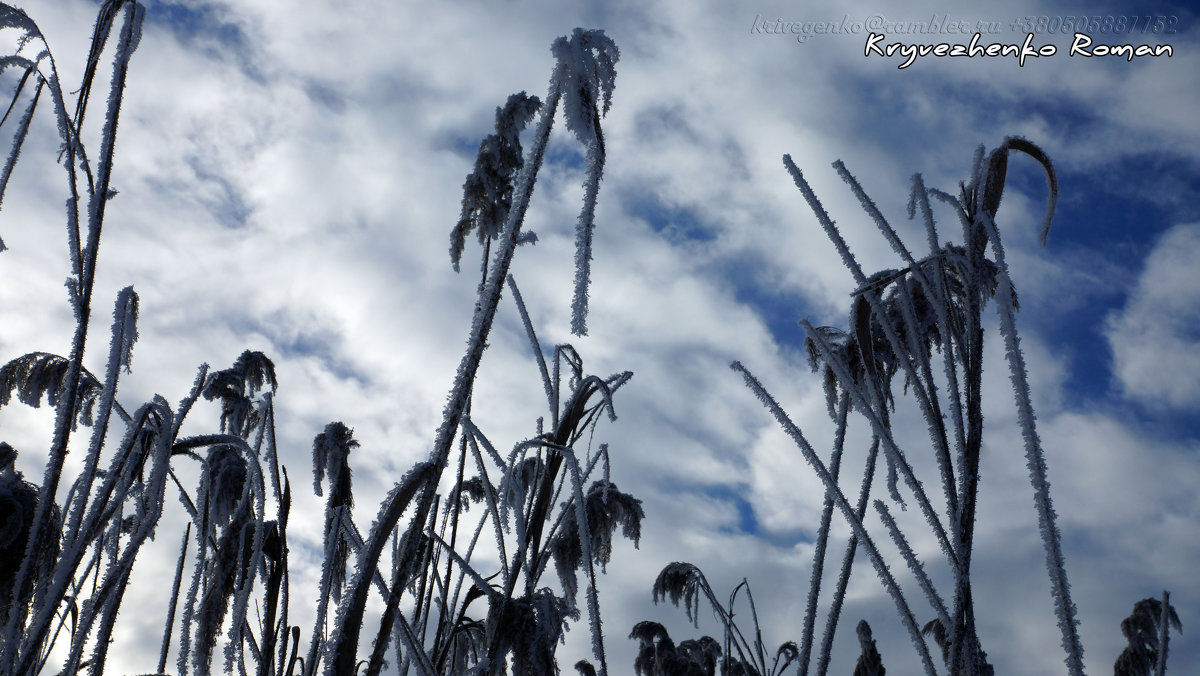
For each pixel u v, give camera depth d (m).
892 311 1.91
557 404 2.40
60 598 1.73
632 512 2.79
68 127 1.84
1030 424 1.65
